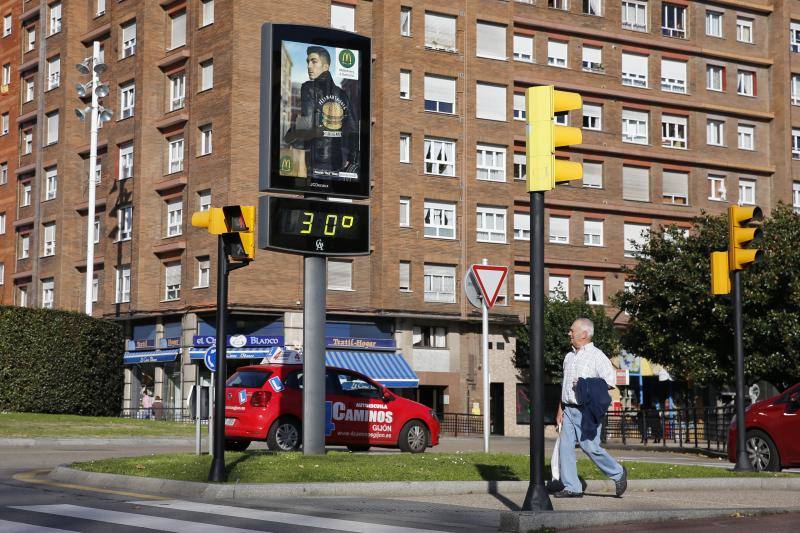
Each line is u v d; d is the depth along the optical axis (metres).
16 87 60.34
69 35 55.94
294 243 17.64
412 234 49.09
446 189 50.00
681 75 56.69
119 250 51.62
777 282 32.03
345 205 18.14
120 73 52.31
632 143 55.12
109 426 30.42
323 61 18.20
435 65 50.06
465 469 15.50
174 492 13.84
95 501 12.34
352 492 13.77
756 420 19.36
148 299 49.78
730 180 57.56
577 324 12.70
